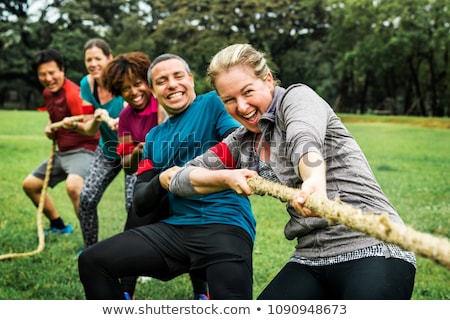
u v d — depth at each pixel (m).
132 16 50.91
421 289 5.71
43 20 51.62
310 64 50.44
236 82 3.27
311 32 52.00
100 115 6.03
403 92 53.12
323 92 51.47
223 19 46.41
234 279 3.75
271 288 3.34
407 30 41.88
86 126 6.43
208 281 3.83
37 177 7.59
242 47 3.32
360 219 2.30
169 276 4.04
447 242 2.07
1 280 6.03
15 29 49.19
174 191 3.64
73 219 8.70
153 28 53.62
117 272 3.88
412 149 18.72
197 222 3.96
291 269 3.36
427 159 16.14
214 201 3.99
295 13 51.16
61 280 6.07
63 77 7.21
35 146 17.64
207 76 3.43
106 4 53.75
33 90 55.75
